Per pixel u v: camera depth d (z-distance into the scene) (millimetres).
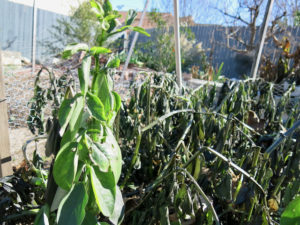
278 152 1448
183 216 987
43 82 2836
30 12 8367
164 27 8609
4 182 1061
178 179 1096
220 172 1214
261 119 2469
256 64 2764
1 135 1227
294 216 867
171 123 1685
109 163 747
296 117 1973
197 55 8211
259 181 1128
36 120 1359
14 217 1051
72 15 9195
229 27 7992
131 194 1430
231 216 1296
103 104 757
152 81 1787
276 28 6836
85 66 658
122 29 755
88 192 849
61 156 716
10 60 6406
